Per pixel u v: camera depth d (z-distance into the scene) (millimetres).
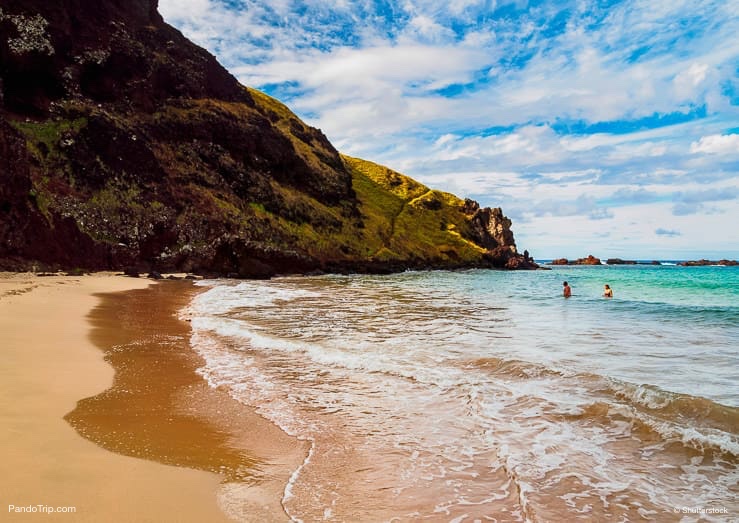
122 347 13578
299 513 5195
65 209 43906
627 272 98500
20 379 9148
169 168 61000
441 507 5500
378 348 14820
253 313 22938
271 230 65188
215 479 5820
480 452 7105
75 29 61125
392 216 105500
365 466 6543
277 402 9289
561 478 6297
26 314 17016
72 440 6531
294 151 83688
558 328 19688
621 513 5457
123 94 63312
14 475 5262
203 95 75688
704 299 35781
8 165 37062
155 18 77500
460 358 13352
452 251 100812
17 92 51812
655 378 11539
